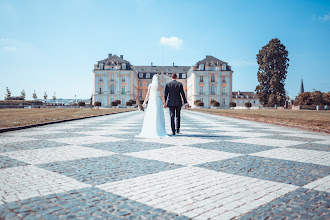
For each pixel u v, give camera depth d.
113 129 9.12
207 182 2.96
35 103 55.34
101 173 3.30
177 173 3.33
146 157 4.31
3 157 4.24
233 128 9.84
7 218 2.00
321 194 2.59
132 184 2.87
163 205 2.29
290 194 2.59
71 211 2.14
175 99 7.45
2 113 20.67
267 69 57.25
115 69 66.69
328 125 10.72
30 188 2.70
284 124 11.26
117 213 2.12
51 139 6.43
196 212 2.15
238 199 2.45
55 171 3.38
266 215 2.10
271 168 3.62
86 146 5.38
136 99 78.00
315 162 4.00
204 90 68.12
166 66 85.56
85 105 60.00
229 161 4.04
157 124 7.02
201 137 7.00
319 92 74.88
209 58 70.38
